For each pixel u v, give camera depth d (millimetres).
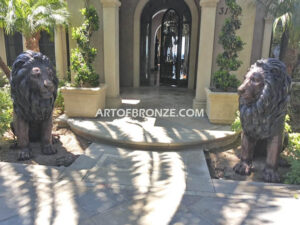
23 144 3762
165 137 4223
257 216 2393
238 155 4074
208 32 5582
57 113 5957
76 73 5922
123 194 2750
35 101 3490
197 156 3824
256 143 3773
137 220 2314
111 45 5953
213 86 5852
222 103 4914
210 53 5691
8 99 5090
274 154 3227
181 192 2801
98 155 3799
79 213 2400
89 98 5277
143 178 3109
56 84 3785
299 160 3340
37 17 5891
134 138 4160
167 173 3252
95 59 6219
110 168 3363
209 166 3688
